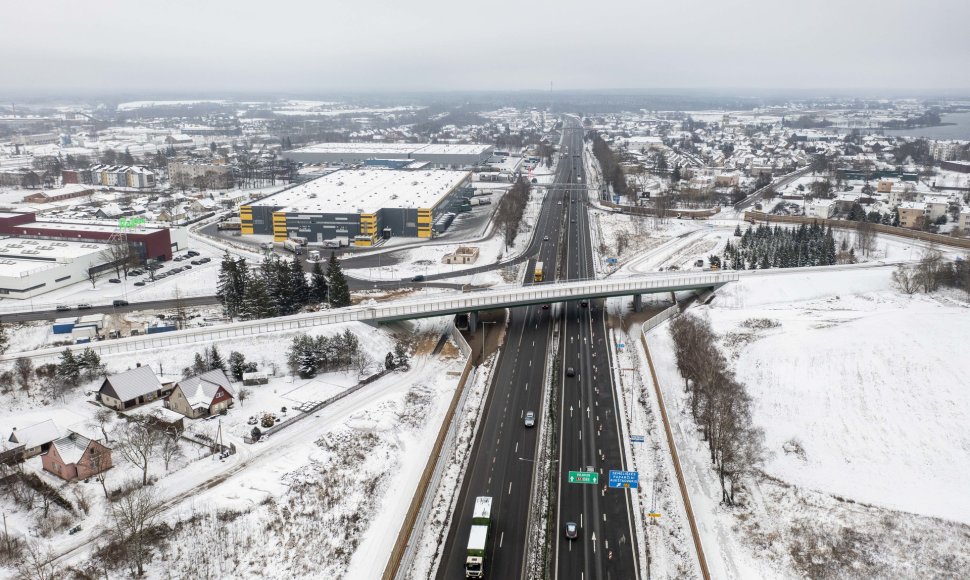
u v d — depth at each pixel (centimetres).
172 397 12375
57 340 15650
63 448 10162
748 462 10781
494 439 11675
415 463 11006
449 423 12119
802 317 16575
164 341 14588
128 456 10412
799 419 12069
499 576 8412
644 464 10888
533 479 10475
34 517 9312
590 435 11775
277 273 17900
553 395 13250
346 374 14150
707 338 15525
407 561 8638
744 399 12775
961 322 14412
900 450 10850
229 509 9406
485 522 8888
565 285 17425
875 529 9269
